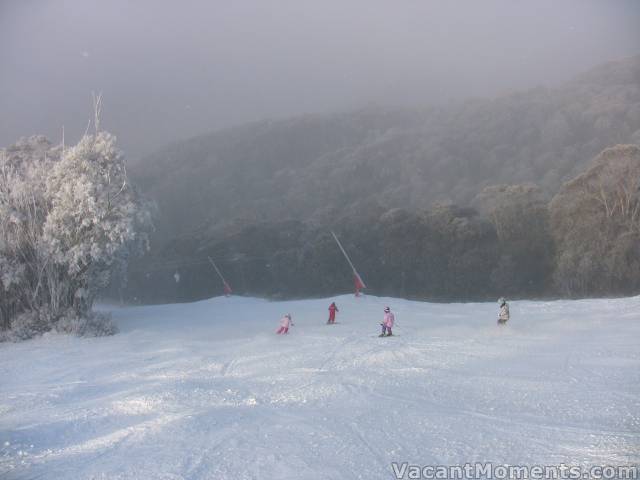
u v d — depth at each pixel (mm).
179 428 12039
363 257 81688
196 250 103125
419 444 10148
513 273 67125
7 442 11898
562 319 28594
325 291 82938
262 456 10031
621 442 9438
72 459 10625
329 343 25688
